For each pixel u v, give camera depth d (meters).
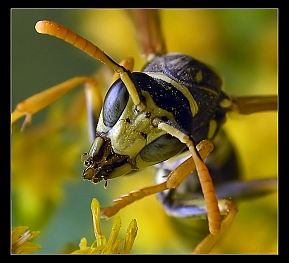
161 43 0.07
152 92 0.06
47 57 0.08
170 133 0.06
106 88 0.07
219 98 0.07
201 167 0.06
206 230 0.07
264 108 0.07
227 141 0.07
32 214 0.08
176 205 0.07
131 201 0.06
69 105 0.08
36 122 0.08
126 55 0.07
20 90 0.08
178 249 0.07
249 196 0.07
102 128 0.06
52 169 0.08
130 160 0.06
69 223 0.08
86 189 0.08
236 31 0.08
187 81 0.06
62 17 0.08
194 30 0.08
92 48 0.06
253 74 0.07
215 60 0.08
